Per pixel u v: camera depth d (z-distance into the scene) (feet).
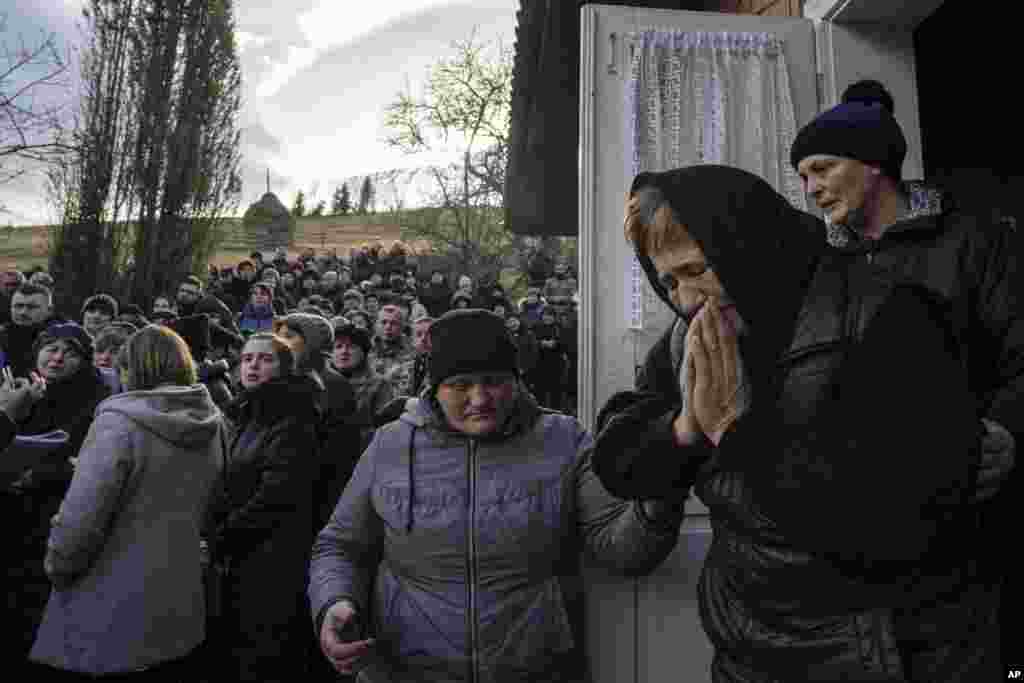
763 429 2.61
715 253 2.57
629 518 4.13
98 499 5.83
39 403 8.29
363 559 4.98
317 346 9.17
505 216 22.52
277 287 42.01
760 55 6.97
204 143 44.62
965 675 2.66
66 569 5.82
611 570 4.63
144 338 6.77
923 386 2.42
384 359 13.33
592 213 6.59
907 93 7.07
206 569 7.50
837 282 2.75
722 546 3.12
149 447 6.21
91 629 5.89
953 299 3.57
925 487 2.37
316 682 7.91
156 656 6.14
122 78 39.65
